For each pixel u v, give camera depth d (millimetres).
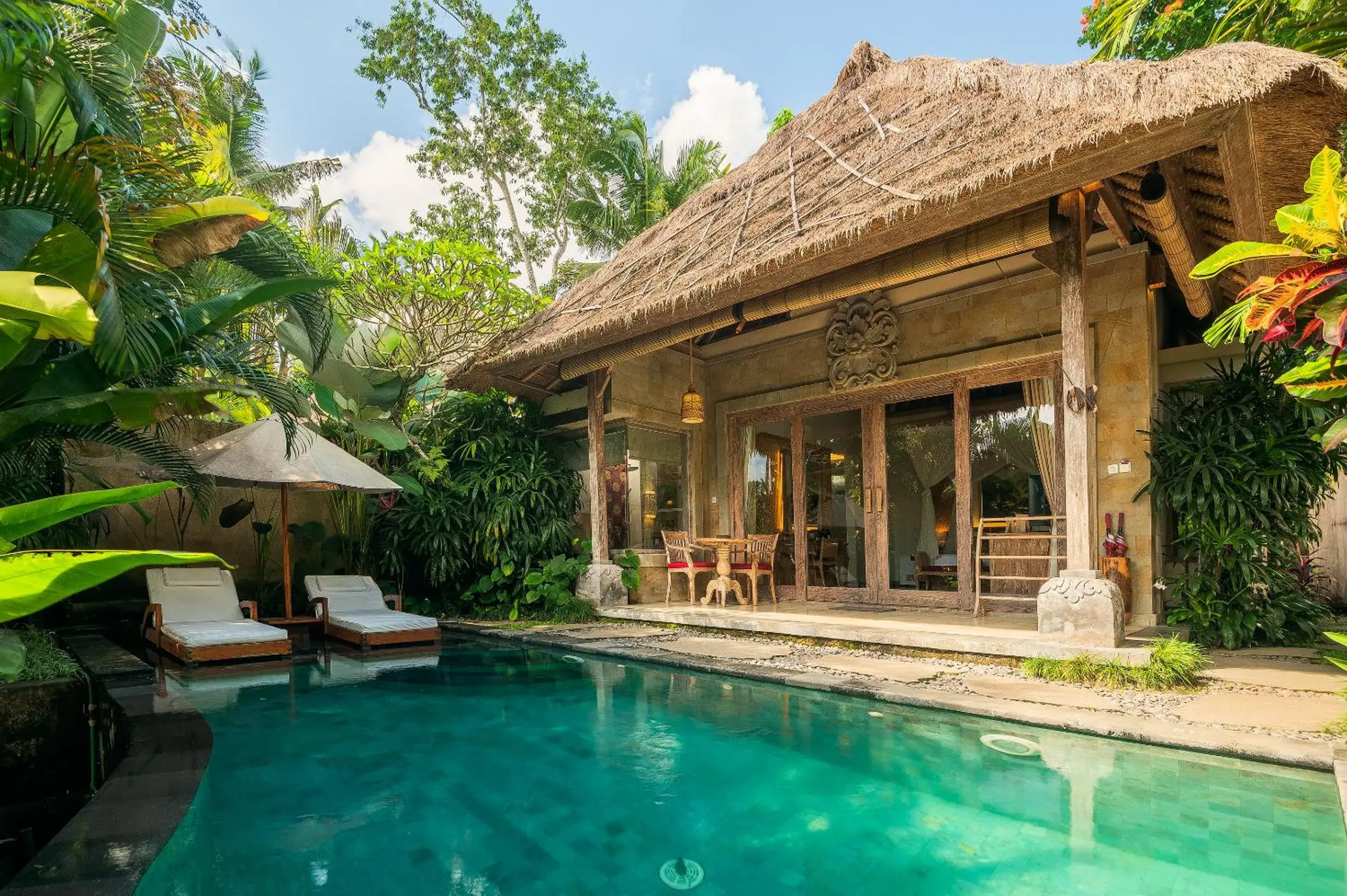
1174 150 4152
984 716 4070
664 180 18344
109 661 5078
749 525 9445
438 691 5215
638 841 2721
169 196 4543
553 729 4223
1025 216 5109
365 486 7621
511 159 20375
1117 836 2611
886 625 6133
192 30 5609
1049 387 6953
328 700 4965
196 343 4770
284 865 2543
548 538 8906
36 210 3648
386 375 9469
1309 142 3963
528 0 19359
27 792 3793
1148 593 6246
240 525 8930
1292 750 3188
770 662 5629
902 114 6762
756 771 3451
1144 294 6441
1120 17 6695
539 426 10289
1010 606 7094
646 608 8062
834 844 2662
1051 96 4965
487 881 2420
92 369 4152
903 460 8016
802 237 5789
